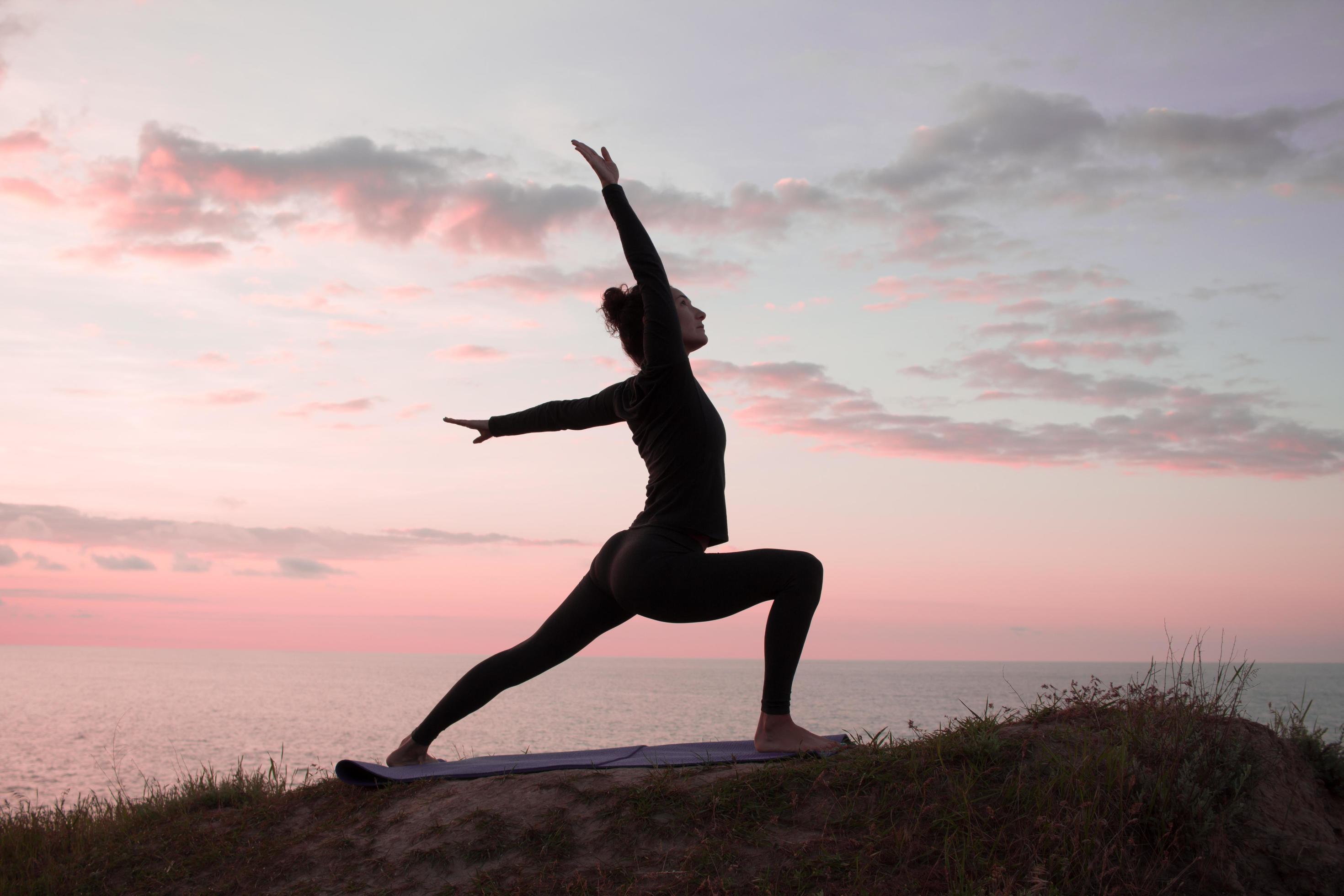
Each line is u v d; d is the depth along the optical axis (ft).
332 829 11.55
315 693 621.72
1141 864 8.89
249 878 10.81
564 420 12.83
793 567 11.27
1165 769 9.77
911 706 262.06
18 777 116.88
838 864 8.90
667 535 11.02
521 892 9.16
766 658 11.53
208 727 269.64
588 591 12.19
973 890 8.27
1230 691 11.68
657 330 11.12
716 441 11.44
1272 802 10.01
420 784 12.16
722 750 12.55
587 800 10.55
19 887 11.96
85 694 561.43
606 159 11.74
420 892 9.61
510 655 12.57
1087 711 11.68
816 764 10.66
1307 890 8.95
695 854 9.27
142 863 12.01
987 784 9.95
